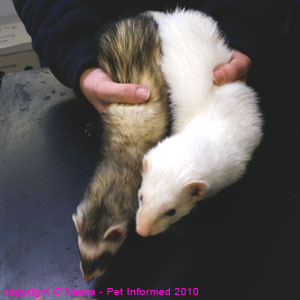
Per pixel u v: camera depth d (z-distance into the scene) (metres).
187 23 0.42
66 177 0.40
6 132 0.45
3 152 0.43
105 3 0.54
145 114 0.39
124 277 0.31
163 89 0.41
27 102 0.49
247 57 0.43
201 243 0.33
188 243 0.33
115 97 0.38
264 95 0.46
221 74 0.39
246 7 0.45
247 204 0.36
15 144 0.44
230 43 0.43
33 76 0.54
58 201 0.37
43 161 0.41
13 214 0.37
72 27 0.43
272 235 0.33
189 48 0.40
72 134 0.44
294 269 0.31
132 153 0.38
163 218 0.33
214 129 0.37
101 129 0.43
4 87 0.52
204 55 0.40
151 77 0.41
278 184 0.37
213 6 0.47
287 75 0.48
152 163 0.33
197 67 0.39
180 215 0.34
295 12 0.62
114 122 0.40
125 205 0.35
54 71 0.46
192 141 0.35
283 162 0.39
